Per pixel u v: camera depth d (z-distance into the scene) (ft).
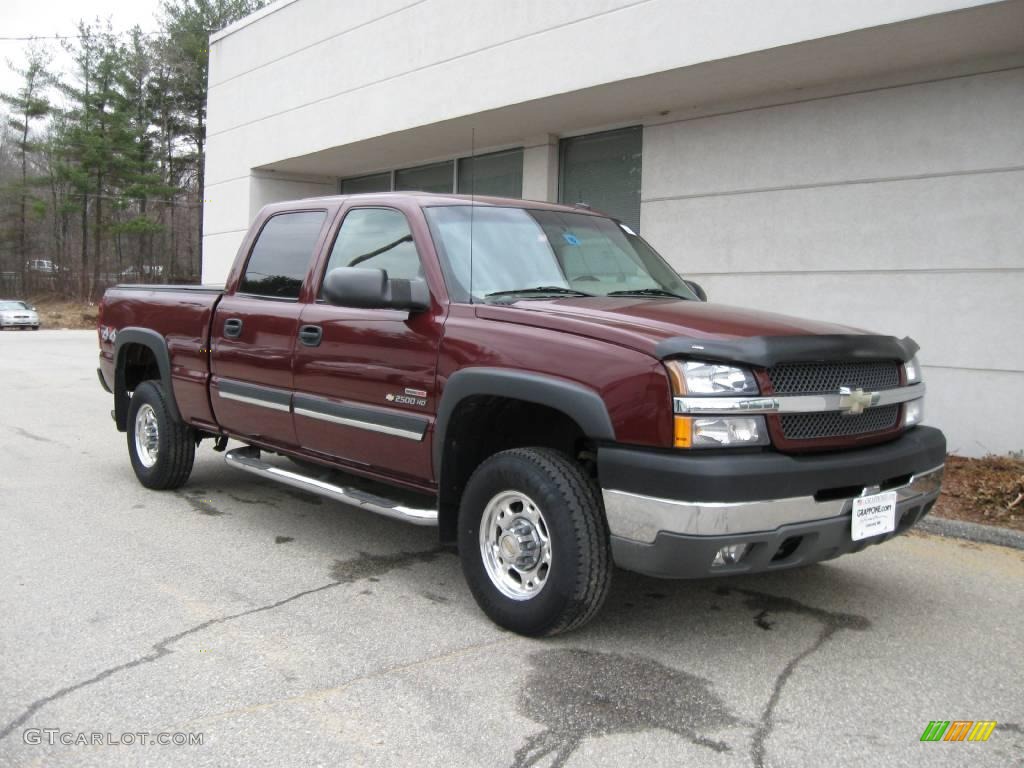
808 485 11.23
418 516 13.91
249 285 18.28
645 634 13.07
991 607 14.60
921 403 13.83
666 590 15.07
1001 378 23.67
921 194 24.94
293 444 16.81
